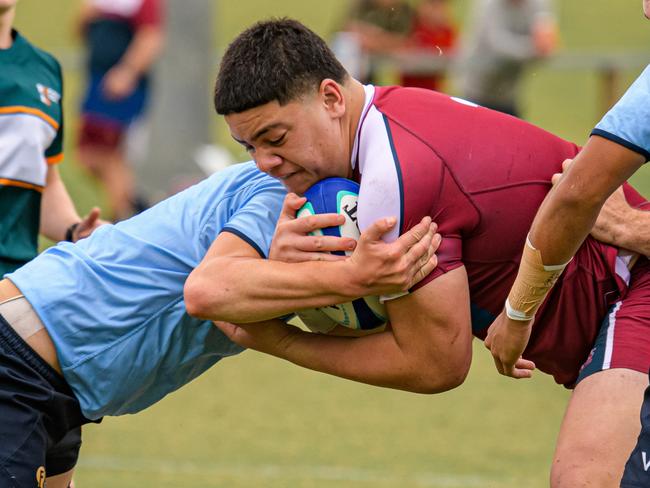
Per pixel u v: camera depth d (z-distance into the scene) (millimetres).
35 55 15141
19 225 14938
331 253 11289
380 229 10758
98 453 19391
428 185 11164
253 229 11719
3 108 14641
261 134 11141
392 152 11172
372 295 11219
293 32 11234
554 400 22500
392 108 11531
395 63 36719
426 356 11398
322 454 19328
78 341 12266
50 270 12430
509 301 11422
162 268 12406
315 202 11328
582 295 12062
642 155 10352
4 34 14938
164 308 12391
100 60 33281
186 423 21016
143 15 33156
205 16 36281
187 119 36500
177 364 12773
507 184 11578
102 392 12508
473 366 24891
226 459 19062
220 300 11344
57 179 15789
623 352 11617
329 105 11250
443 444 19922
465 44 42219
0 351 12156
